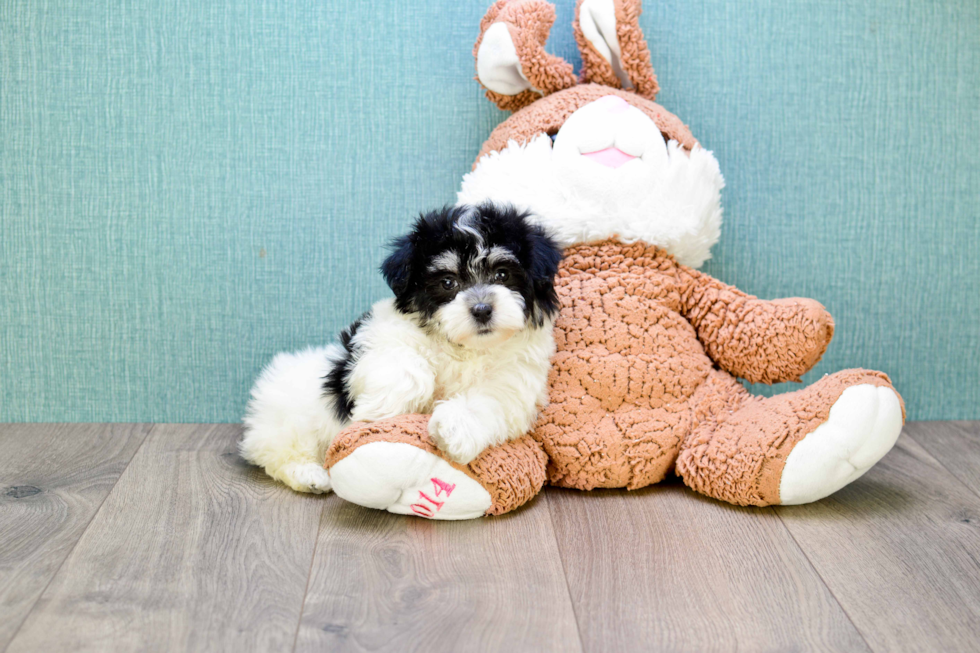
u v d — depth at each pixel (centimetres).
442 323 135
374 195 184
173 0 176
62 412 189
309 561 125
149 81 178
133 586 117
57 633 105
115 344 186
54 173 179
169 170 181
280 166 182
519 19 161
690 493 153
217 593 116
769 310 154
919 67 183
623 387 152
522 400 143
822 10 181
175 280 184
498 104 175
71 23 175
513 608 113
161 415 190
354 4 177
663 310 158
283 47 178
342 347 151
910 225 188
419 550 129
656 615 112
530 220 147
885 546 132
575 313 155
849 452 137
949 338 193
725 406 156
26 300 184
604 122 156
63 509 143
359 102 181
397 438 131
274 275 185
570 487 154
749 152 185
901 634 108
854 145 185
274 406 156
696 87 182
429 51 180
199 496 149
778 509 146
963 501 150
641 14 176
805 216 187
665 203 156
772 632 108
